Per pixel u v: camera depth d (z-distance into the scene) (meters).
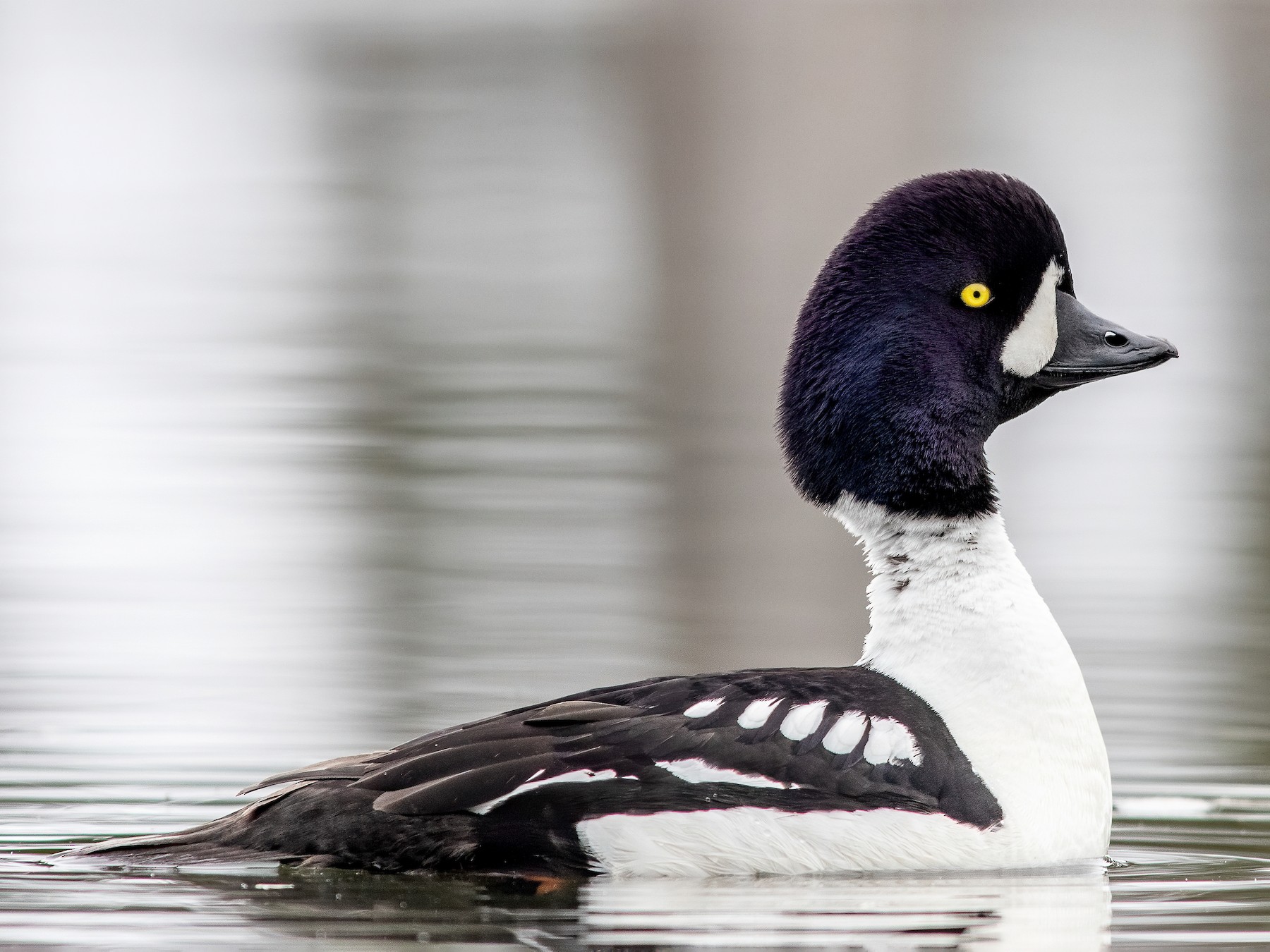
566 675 12.59
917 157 40.50
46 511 17.52
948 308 8.93
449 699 11.86
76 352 25.28
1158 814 9.58
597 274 32.34
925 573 8.71
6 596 14.62
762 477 19.56
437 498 18.36
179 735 10.92
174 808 9.46
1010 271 9.01
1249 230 33.12
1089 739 8.45
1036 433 21.92
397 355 25.69
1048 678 8.42
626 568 16.06
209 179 41.38
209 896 7.67
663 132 45.94
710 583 15.70
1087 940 7.31
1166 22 57.62
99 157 43.56
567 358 25.80
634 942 7.09
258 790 8.85
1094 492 19.14
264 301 29.38
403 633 13.68
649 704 8.12
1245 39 53.66
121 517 17.31
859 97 47.84
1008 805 8.10
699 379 24.69
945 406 8.84
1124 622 14.42
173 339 26.25
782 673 8.45
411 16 66.06
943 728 8.27
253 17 68.12
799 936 7.18
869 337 8.88
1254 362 24.97
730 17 60.72
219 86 53.94
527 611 14.48
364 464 19.62
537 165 43.06
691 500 18.56
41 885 7.84
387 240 35.22
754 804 7.84
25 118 48.16
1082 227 33.16
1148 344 9.12
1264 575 15.95
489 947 7.04
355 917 7.40
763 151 42.72
